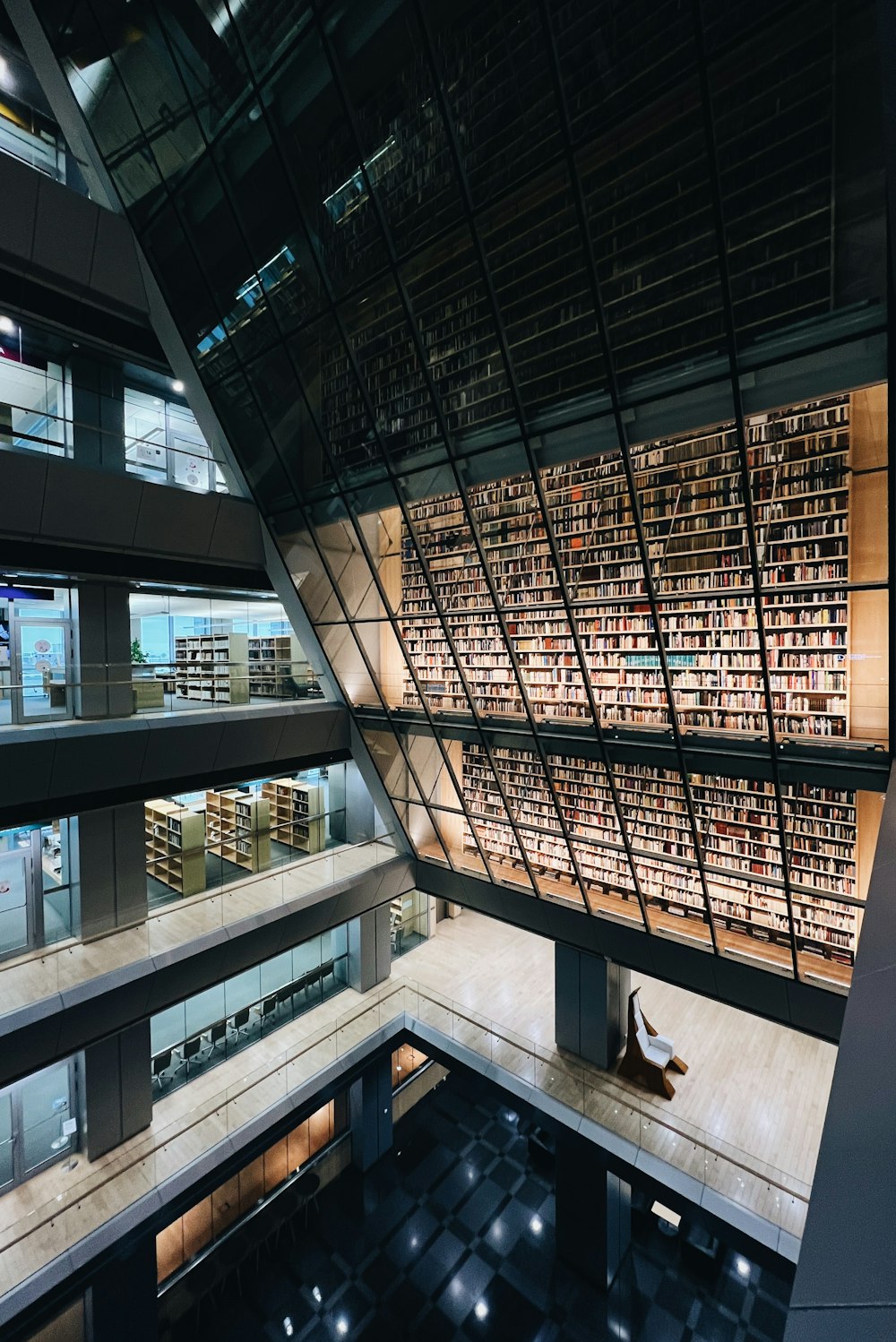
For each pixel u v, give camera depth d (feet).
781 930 30.58
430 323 27.07
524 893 39.34
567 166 21.11
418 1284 34.88
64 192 29.81
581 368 24.06
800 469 27.12
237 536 38.06
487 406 26.71
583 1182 34.32
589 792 37.19
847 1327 2.86
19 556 29.96
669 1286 34.73
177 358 34.83
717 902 32.71
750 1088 37.04
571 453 25.57
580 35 19.44
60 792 30.53
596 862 37.32
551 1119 35.27
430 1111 48.08
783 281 19.61
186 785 35.60
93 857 33.86
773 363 20.56
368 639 39.17
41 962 31.78
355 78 23.24
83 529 31.17
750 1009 32.19
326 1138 42.19
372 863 44.83
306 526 36.27
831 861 28.96
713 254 20.31
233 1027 40.70
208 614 41.57
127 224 32.37
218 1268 34.88
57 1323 28.40
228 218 28.73
